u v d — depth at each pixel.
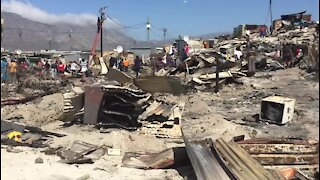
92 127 12.66
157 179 8.09
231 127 12.34
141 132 12.05
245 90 20.80
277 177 7.39
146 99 13.12
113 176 8.19
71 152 9.62
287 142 9.49
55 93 18.12
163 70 26.81
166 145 10.86
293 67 27.09
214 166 7.75
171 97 17.28
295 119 13.80
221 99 18.36
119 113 12.49
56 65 30.39
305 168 8.32
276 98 13.73
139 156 9.54
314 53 25.34
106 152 9.82
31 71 27.80
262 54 31.58
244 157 8.16
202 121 13.43
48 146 10.26
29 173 7.99
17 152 9.40
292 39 37.19
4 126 11.56
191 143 9.07
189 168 8.65
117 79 17.56
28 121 13.59
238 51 30.05
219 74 22.16
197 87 21.31
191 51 37.84
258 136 11.64
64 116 13.65
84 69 26.78
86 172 8.32
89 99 12.91
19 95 18.75
